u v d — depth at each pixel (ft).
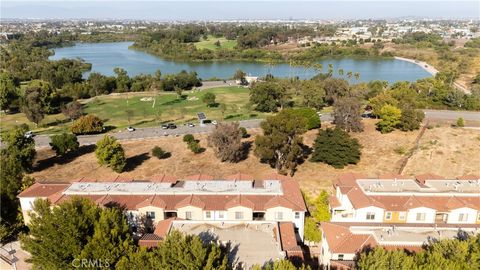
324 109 484.74
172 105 528.63
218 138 301.02
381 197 203.51
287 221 190.70
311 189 257.14
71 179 284.00
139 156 323.98
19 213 206.80
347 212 207.82
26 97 488.02
